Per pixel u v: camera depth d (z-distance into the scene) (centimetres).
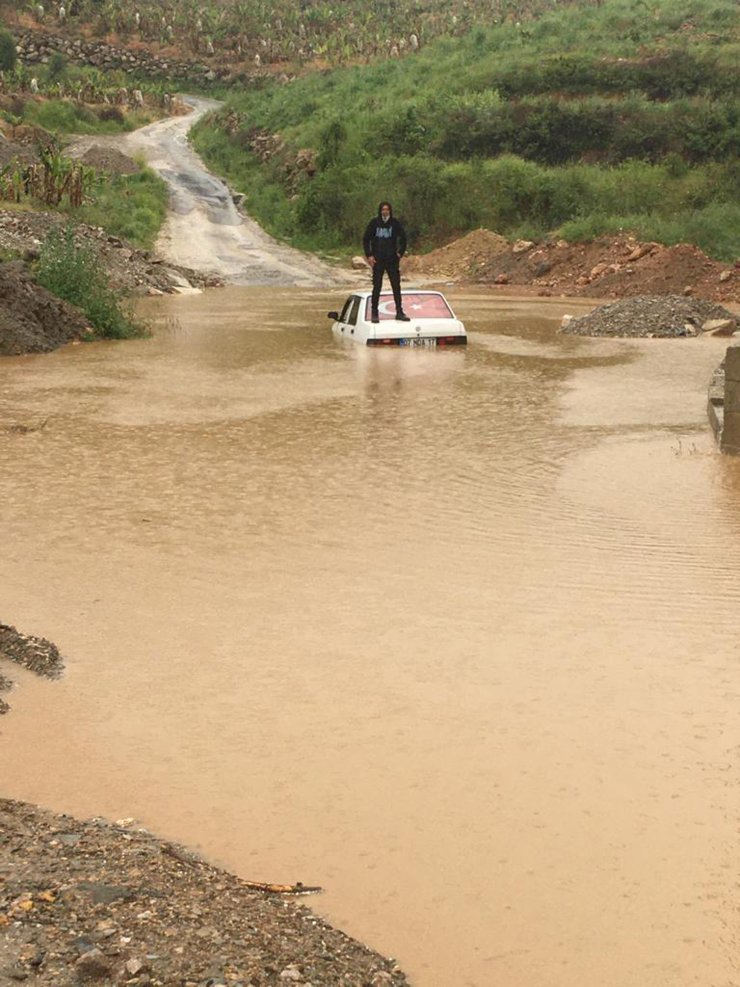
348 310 2061
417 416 1217
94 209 4866
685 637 569
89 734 466
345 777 429
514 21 10144
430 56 8419
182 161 7112
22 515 810
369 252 1891
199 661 542
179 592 643
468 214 4894
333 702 495
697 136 5200
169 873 348
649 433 1119
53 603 624
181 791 419
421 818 398
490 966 319
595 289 3519
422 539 746
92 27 11338
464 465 970
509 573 673
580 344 2002
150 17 11688
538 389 1419
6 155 5872
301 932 324
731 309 2961
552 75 6366
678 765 434
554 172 4909
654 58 6372
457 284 4016
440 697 500
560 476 927
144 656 548
